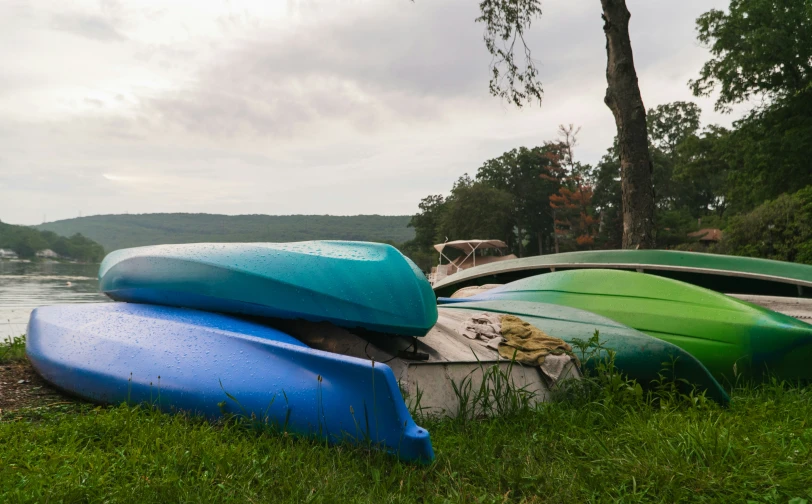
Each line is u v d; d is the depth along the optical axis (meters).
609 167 51.66
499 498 2.11
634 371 3.84
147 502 1.88
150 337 3.22
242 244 3.72
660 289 4.92
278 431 2.61
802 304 5.76
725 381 4.43
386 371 2.43
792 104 24.62
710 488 2.13
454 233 56.50
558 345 3.77
